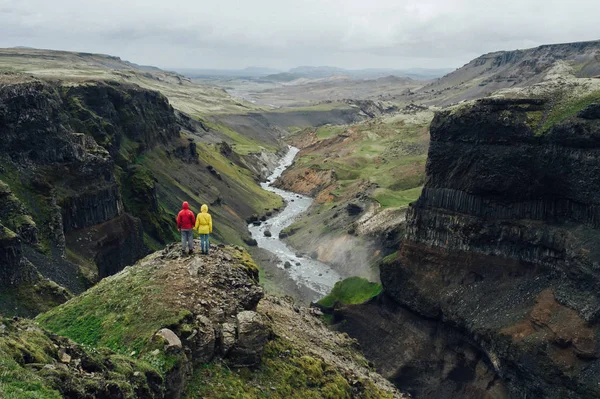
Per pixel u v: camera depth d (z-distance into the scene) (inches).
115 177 3061.0
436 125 2829.7
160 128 4958.2
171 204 3951.8
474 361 2417.6
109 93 4156.0
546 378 1979.6
